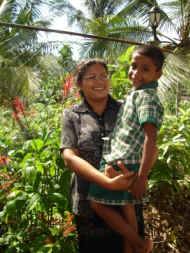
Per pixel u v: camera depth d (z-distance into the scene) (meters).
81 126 2.49
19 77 9.93
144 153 2.20
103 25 12.06
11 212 2.65
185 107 4.90
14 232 2.86
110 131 2.47
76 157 2.38
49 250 2.64
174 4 12.01
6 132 3.94
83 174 2.33
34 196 2.65
